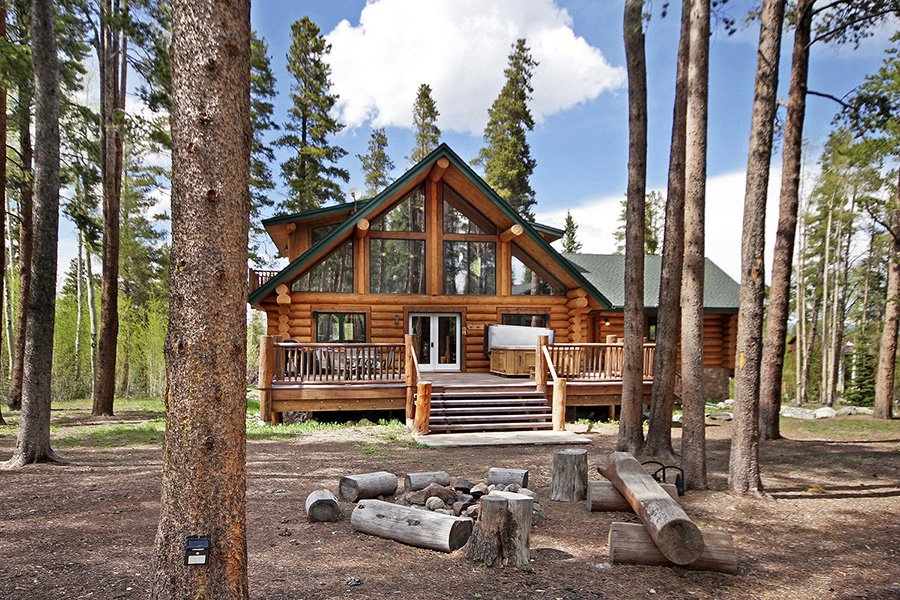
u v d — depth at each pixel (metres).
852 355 32.50
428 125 44.84
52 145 8.62
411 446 11.19
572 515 6.53
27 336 8.84
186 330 3.24
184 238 3.26
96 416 16.08
